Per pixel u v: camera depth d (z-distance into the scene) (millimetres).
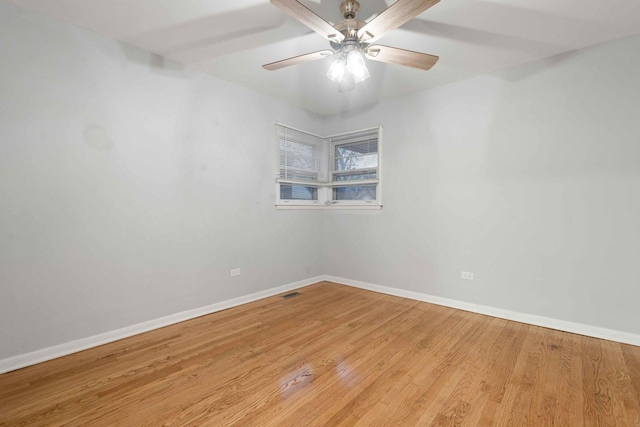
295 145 4066
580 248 2596
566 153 2645
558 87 2668
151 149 2689
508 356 2203
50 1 1985
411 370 2014
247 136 3453
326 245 4457
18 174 2043
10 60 2004
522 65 2840
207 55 2723
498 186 2994
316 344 2400
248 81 3271
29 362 2080
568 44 2488
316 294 3795
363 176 4129
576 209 2609
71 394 1750
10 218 2020
